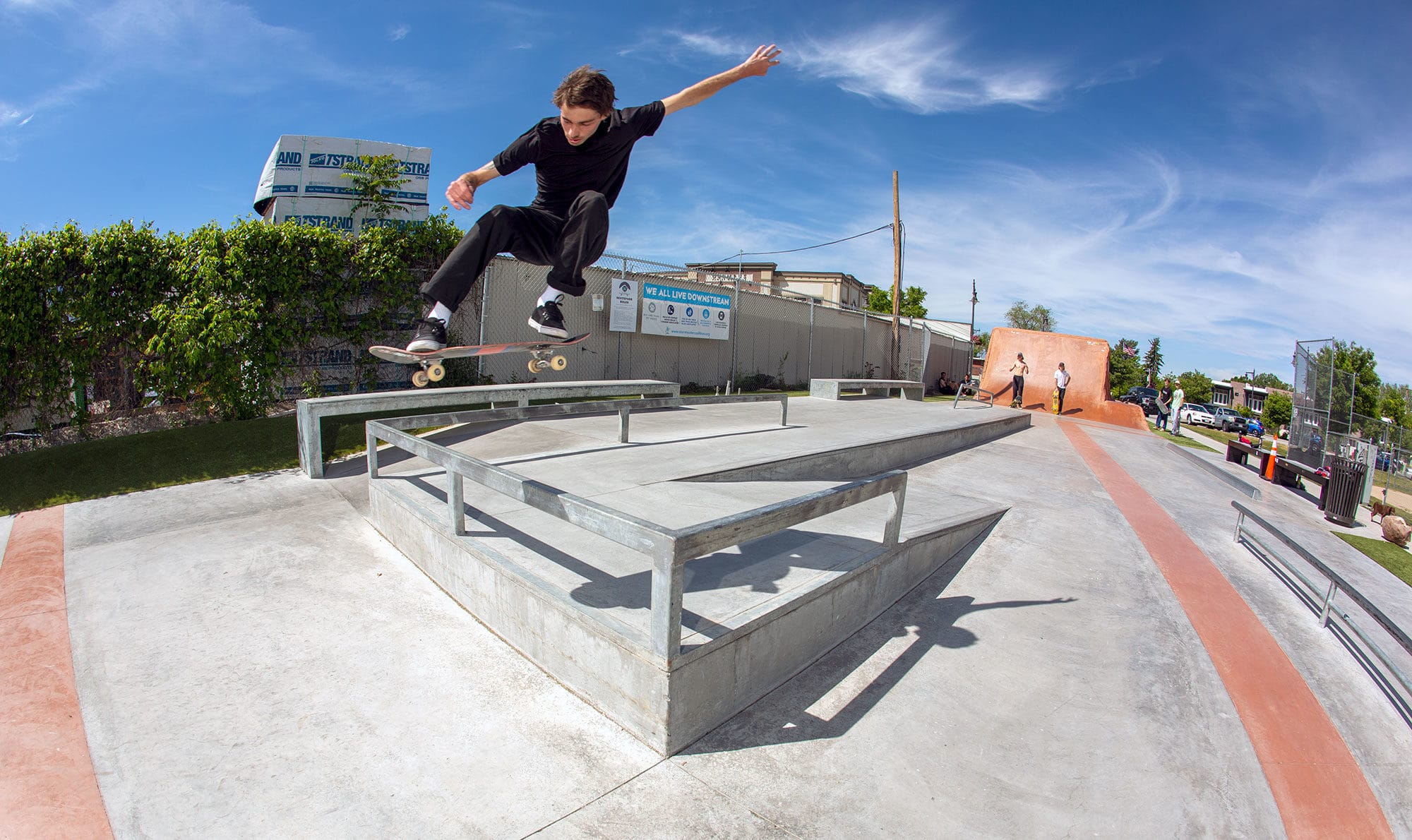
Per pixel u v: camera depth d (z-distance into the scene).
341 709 2.63
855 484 3.26
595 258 2.49
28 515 4.80
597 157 2.44
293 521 4.64
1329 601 4.35
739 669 2.74
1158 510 7.20
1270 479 11.85
